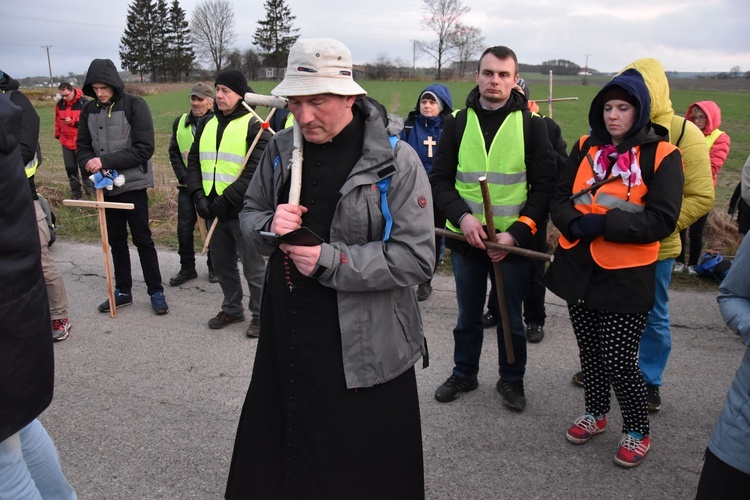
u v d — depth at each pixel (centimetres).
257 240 217
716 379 377
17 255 181
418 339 219
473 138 330
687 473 288
